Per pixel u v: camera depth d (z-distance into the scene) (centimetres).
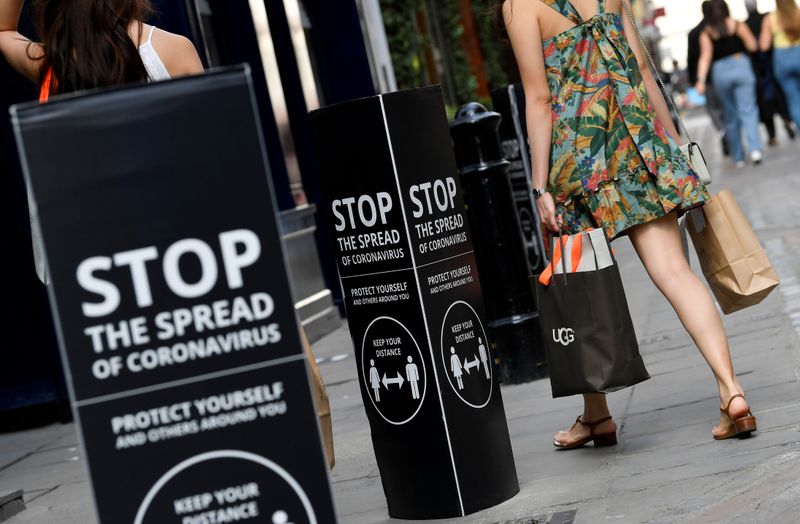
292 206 1730
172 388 478
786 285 1281
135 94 474
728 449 756
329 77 1988
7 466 1188
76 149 472
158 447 479
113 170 473
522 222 1220
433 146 736
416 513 739
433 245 729
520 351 1104
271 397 480
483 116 1093
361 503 804
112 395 476
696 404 894
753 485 671
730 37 2969
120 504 477
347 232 741
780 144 3550
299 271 1712
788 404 830
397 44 2327
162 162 475
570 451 838
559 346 785
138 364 477
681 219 840
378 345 740
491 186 1098
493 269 1102
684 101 9025
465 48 3038
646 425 863
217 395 479
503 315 1107
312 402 480
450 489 727
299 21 1861
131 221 475
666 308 1328
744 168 2972
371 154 721
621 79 802
